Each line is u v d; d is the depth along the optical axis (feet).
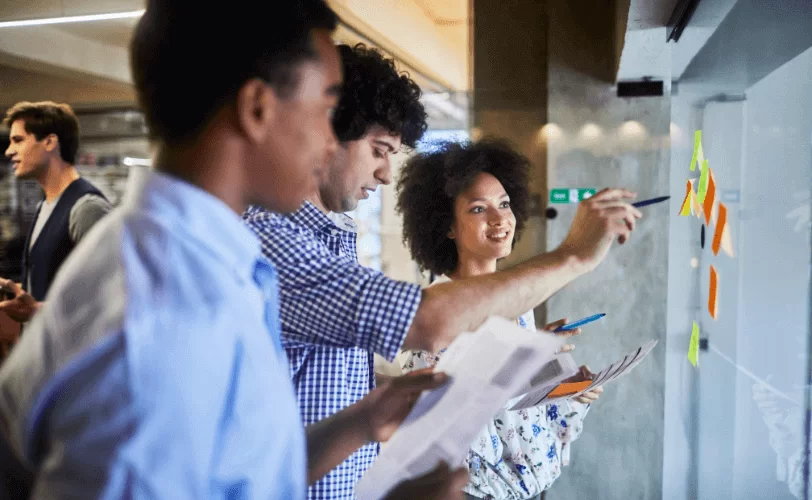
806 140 7.14
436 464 2.67
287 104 1.99
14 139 9.36
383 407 2.97
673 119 11.73
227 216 1.93
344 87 3.67
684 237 11.18
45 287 9.14
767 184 7.52
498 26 12.48
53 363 1.61
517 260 12.57
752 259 7.83
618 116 12.13
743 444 8.06
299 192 2.10
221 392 1.69
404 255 25.00
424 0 18.70
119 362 1.54
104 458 1.51
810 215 7.24
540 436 5.72
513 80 12.46
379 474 2.75
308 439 3.00
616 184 12.18
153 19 1.99
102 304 1.63
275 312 2.28
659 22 8.20
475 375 2.73
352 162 3.86
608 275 12.19
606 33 12.09
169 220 1.79
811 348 7.29
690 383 11.10
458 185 6.57
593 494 12.33
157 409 1.54
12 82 26.61
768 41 6.64
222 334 1.70
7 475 1.78
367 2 15.34
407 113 3.96
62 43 23.53
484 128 12.55
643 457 12.10
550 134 12.37
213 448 1.68
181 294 1.68
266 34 1.92
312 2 2.08
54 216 9.12
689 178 10.18
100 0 16.30
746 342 8.08
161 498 1.54
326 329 3.23
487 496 5.51
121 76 26.14
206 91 1.92
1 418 1.73
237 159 1.99
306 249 3.31
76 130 9.62
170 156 2.01
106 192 23.77
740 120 7.79
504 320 2.89
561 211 12.40
